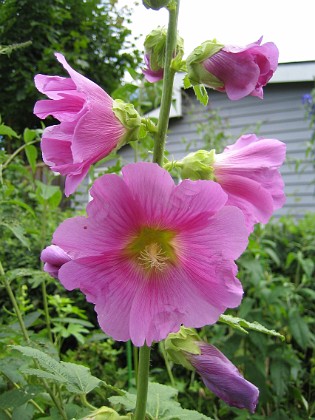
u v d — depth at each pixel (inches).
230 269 7.8
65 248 7.8
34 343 14.1
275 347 26.2
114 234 7.9
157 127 9.5
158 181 7.5
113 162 48.8
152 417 10.6
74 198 42.5
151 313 8.5
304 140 61.0
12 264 30.4
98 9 56.3
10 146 44.7
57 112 8.9
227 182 9.6
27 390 11.8
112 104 8.9
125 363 32.1
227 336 28.1
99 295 8.3
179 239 8.4
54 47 50.9
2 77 54.1
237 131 63.2
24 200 37.3
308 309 33.3
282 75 59.6
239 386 9.4
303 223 42.8
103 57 58.5
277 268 37.9
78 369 11.0
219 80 8.9
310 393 27.9
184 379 29.2
